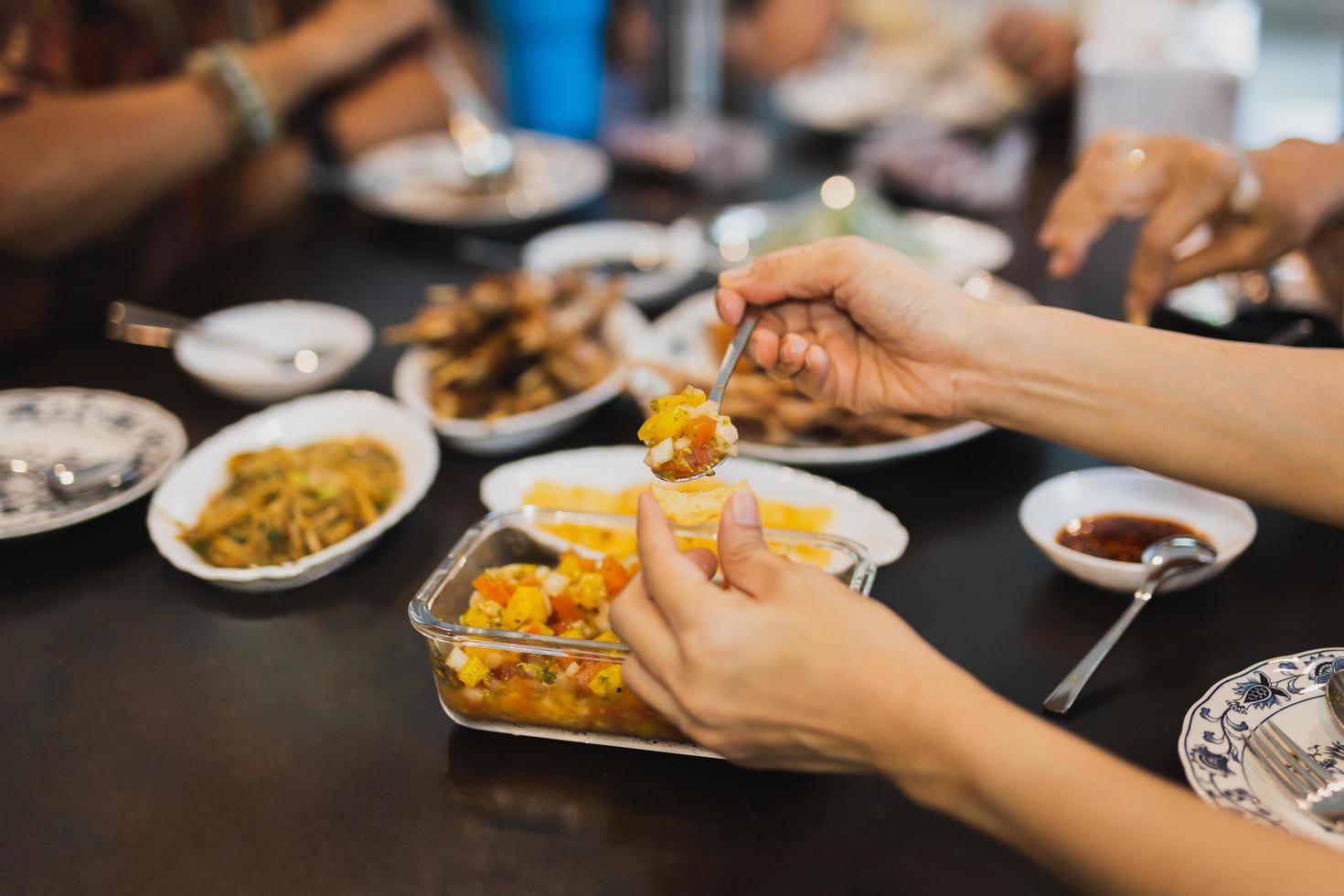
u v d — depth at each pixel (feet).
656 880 2.70
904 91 9.80
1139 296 5.00
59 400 5.02
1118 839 2.01
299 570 3.76
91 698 3.45
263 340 5.66
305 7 8.83
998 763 2.12
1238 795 2.55
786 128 9.99
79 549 4.25
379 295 6.63
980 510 4.29
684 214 7.82
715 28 11.03
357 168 8.23
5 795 3.05
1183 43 8.82
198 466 4.33
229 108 6.82
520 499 4.12
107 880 2.76
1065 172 8.47
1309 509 3.22
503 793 2.99
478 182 7.66
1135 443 3.35
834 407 4.14
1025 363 3.48
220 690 3.46
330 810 2.96
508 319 5.11
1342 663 2.95
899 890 2.65
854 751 2.34
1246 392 3.18
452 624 3.06
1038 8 10.21
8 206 6.00
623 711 2.94
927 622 3.64
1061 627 3.57
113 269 7.22
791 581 2.51
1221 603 3.61
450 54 10.18
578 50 9.09
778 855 2.76
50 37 6.52
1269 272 5.93
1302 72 15.80
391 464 4.50
